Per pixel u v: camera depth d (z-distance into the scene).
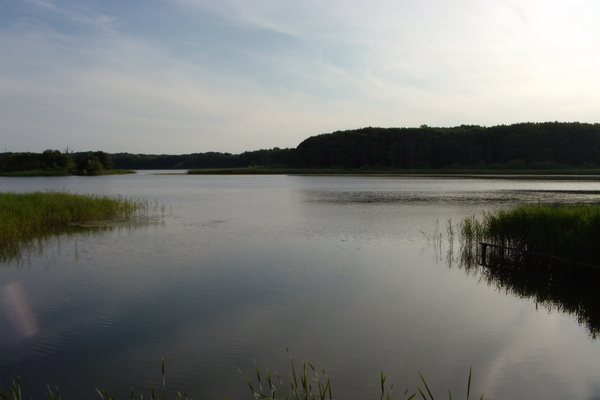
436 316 9.89
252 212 29.34
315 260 15.00
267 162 176.50
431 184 64.12
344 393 6.83
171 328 9.15
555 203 32.91
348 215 27.31
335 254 15.95
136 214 27.89
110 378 7.25
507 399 6.73
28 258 15.26
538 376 7.37
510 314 10.07
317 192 49.50
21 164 121.19
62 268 13.88
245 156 190.88
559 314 10.09
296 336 8.78
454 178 84.50
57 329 9.09
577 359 7.93
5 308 10.28
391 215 27.14
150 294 11.29
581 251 12.56
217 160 199.88
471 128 152.75
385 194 45.00
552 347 8.38
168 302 10.70
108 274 13.18
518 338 8.77
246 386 7.02
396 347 8.33
